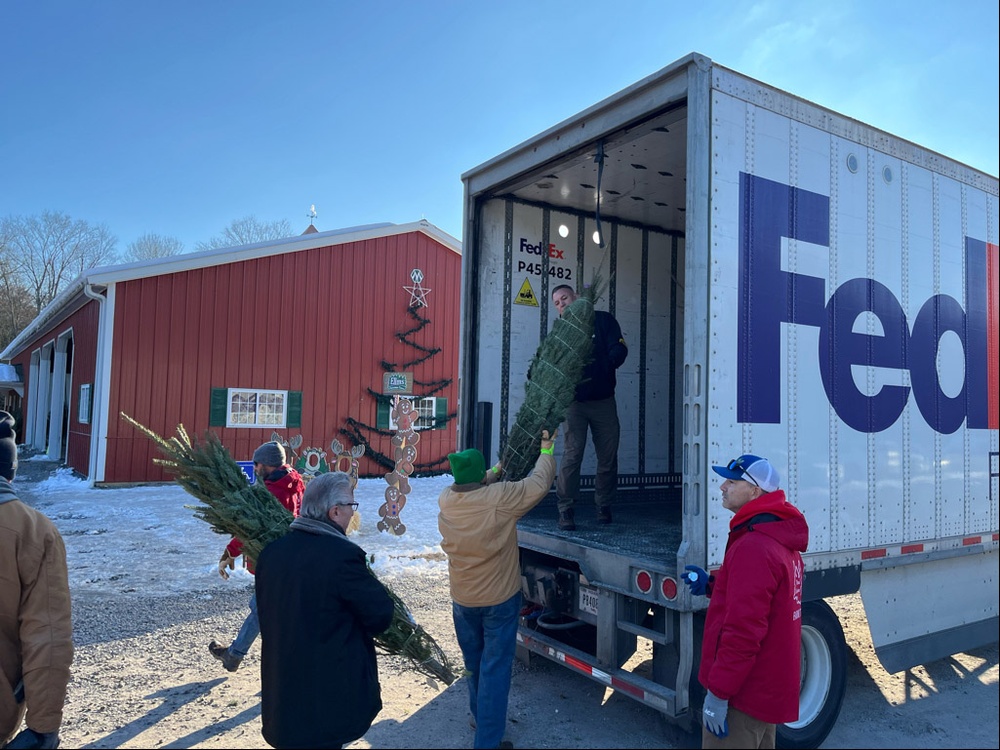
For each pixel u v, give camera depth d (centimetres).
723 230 332
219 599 597
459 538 338
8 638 284
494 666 337
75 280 1355
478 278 503
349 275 1530
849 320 385
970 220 468
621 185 505
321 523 274
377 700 276
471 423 491
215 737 355
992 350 475
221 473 340
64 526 912
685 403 321
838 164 387
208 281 1380
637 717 390
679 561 315
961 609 456
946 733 378
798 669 262
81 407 1515
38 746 278
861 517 383
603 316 477
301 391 1471
